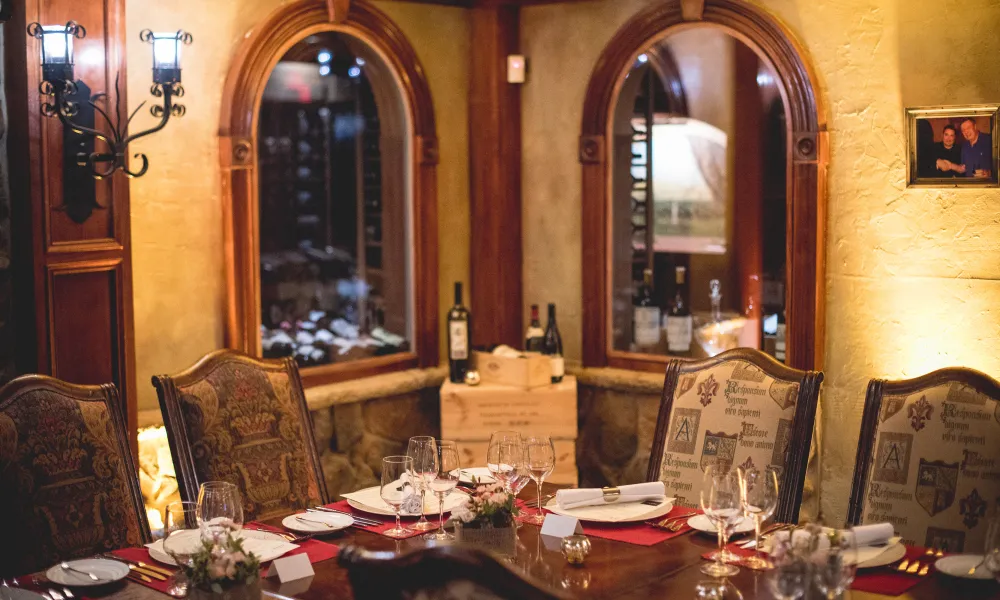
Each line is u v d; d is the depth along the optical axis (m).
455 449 2.31
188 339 3.86
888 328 3.83
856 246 3.88
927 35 3.67
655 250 4.40
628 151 4.42
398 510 2.34
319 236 4.35
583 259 4.50
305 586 2.02
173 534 1.95
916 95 3.71
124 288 3.36
